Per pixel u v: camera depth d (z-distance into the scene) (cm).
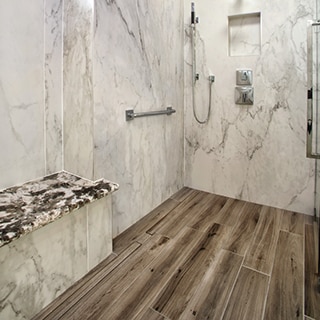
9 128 120
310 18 172
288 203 200
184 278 127
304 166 189
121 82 156
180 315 106
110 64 146
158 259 142
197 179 242
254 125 205
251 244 156
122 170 165
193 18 214
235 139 215
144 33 173
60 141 146
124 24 154
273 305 111
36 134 132
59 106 143
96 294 118
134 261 141
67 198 115
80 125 138
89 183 134
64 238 117
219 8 205
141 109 178
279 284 122
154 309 109
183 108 237
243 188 218
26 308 103
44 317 106
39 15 128
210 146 229
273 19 186
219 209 203
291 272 131
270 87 194
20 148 126
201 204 213
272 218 188
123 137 163
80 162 141
